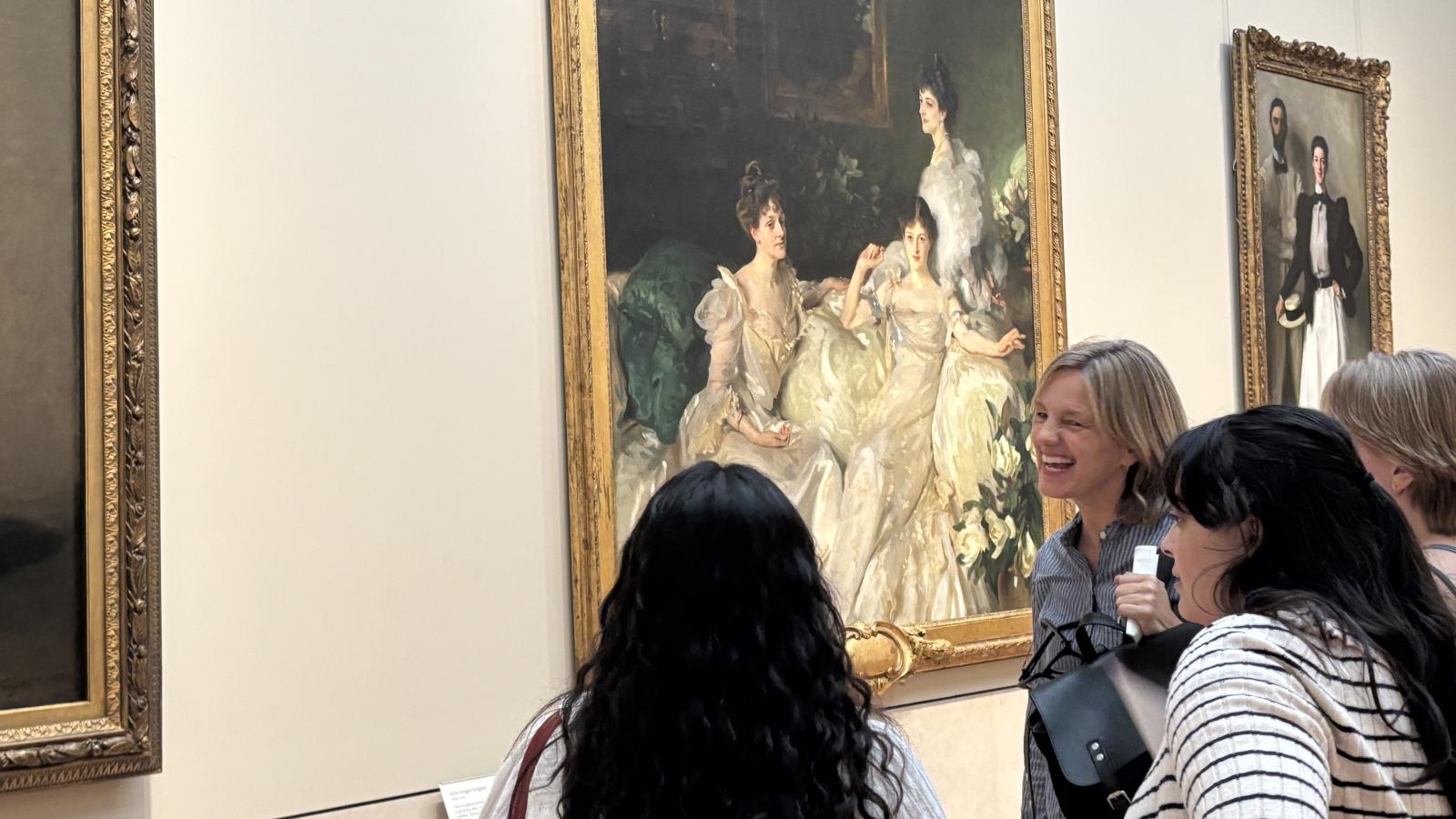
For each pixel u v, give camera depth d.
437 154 4.95
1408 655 2.07
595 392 5.20
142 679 4.04
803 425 5.90
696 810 2.01
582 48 5.25
